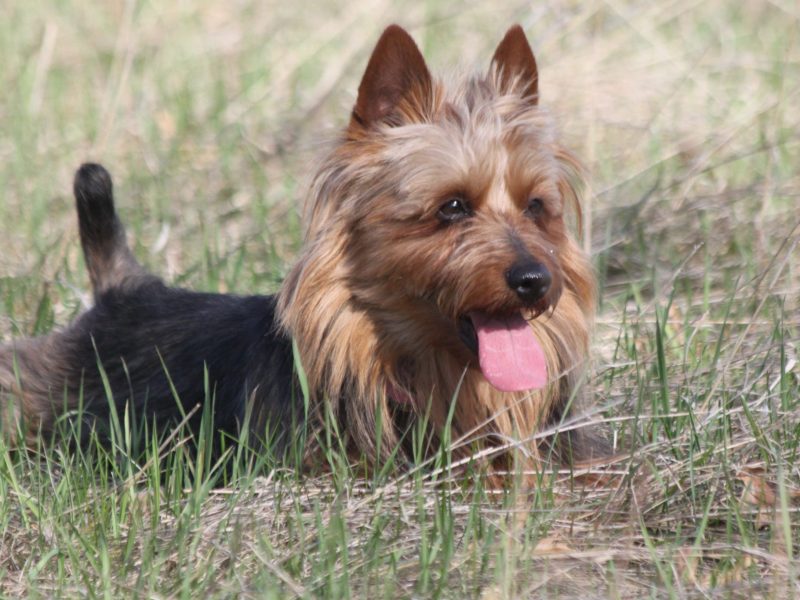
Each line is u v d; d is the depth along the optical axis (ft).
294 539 23.44
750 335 33.50
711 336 34.68
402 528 23.94
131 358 31.58
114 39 72.18
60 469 28.12
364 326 27.04
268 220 46.88
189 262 43.60
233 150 54.54
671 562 21.45
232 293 36.60
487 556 22.08
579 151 49.11
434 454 27.40
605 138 50.60
